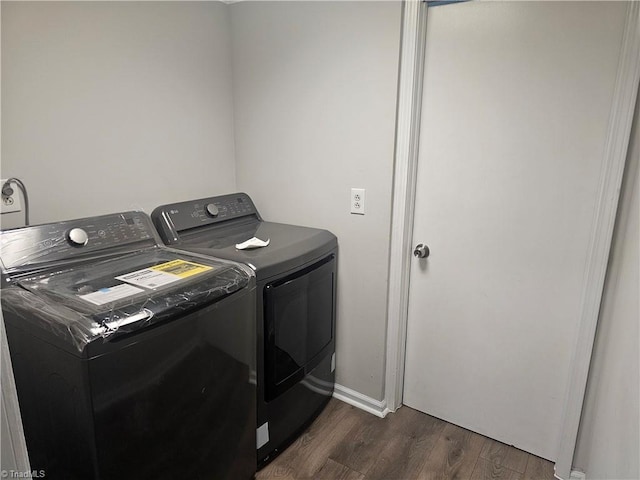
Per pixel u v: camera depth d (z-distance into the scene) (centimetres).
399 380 218
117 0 172
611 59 145
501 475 177
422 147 189
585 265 161
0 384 57
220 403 142
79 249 151
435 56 177
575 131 155
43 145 156
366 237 201
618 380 134
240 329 147
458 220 187
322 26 192
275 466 181
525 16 157
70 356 103
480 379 197
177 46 199
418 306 207
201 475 139
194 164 216
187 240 190
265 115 222
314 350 200
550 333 175
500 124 169
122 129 181
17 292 123
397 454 189
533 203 169
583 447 173
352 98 190
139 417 115
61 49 156
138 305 115
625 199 147
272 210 232
